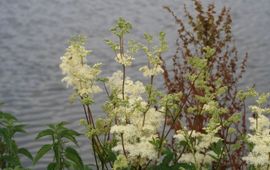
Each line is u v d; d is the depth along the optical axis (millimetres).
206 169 4234
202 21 6711
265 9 30609
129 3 32656
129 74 17969
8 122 4660
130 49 4215
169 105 4020
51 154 11492
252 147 4188
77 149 11469
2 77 18375
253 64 18938
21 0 33938
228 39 6852
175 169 4066
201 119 5137
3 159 4590
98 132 4156
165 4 31328
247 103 12344
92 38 24328
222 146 4664
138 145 3939
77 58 4195
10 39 24516
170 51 19750
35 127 13516
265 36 23844
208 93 4254
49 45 23344
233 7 31297
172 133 7109
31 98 16000
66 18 29203
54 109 14906
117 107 4133
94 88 4238
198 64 4184
